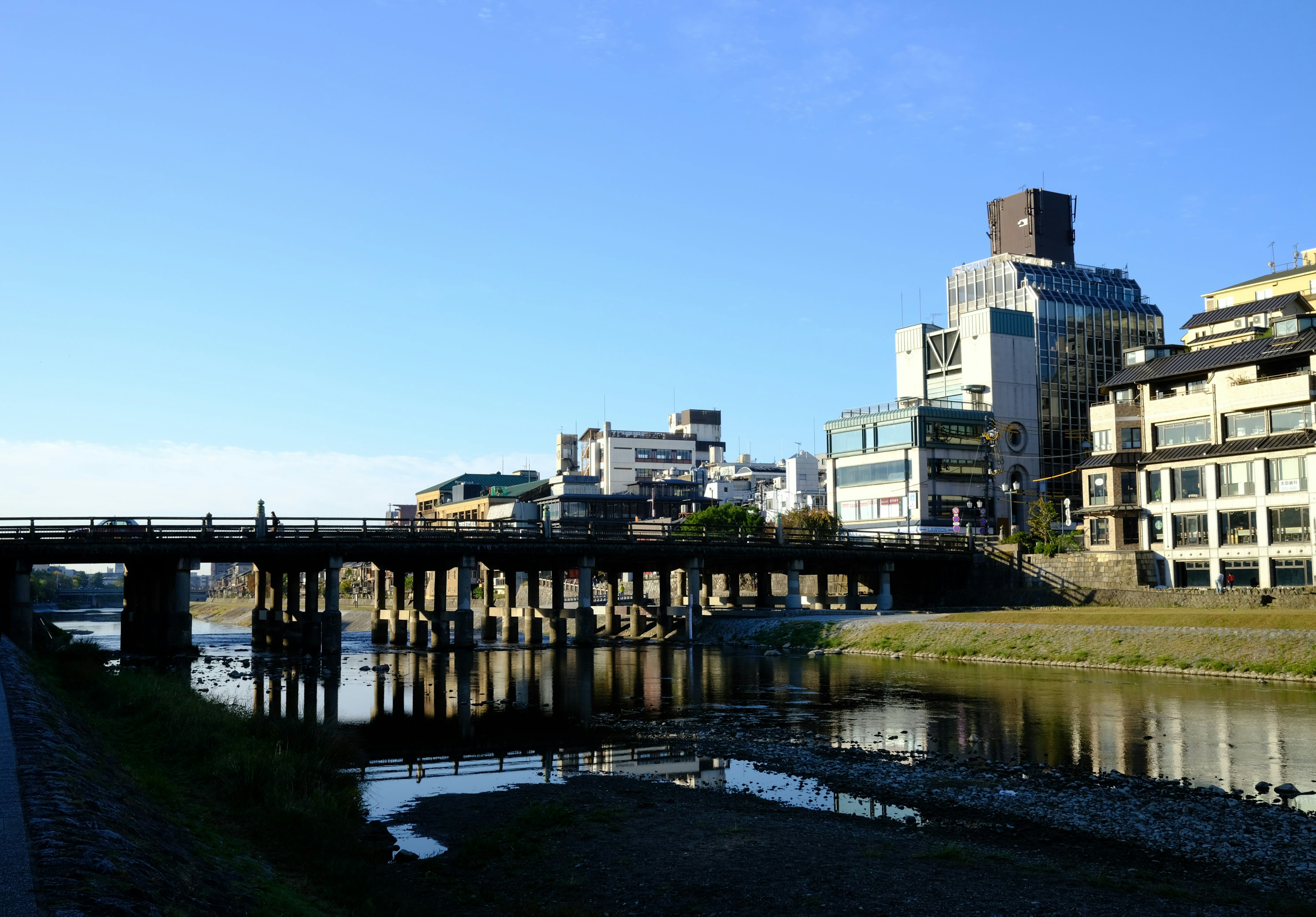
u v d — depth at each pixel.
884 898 18.98
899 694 50.00
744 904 18.78
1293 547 76.69
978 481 135.12
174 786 23.14
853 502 138.88
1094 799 27.00
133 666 63.09
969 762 32.25
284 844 20.31
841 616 88.38
